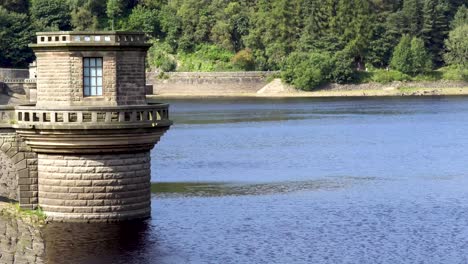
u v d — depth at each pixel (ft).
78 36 337.72
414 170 543.39
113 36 337.72
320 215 389.39
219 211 395.34
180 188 462.19
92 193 337.72
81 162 336.70
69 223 338.54
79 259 304.30
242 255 319.27
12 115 344.90
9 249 311.27
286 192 451.53
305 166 565.12
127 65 341.21
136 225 345.10
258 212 394.73
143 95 345.31
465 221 375.86
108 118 332.19
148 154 348.18
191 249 324.60
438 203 419.54
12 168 369.71
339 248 330.13
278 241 339.77
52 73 341.21
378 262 312.50
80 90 339.16
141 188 345.31
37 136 333.83
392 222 374.43
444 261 313.53
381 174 524.93
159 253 316.60
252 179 499.51
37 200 346.54
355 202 422.82
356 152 647.97
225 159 600.80
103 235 331.36
